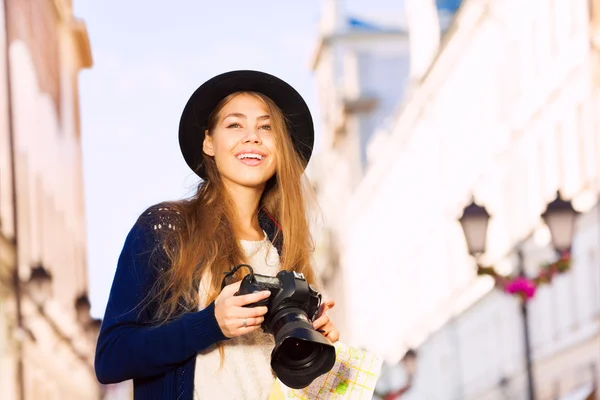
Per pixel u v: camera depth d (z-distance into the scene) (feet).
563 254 37.65
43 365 55.06
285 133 10.63
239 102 10.60
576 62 53.83
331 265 140.26
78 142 73.51
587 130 52.29
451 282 81.46
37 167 58.44
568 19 55.11
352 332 130.31
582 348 52.95
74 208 71.56
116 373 9.32
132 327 9.43
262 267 10.28
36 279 54.08
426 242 90.89
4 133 51.24
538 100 60.08
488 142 70.95
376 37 143.74
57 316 60.49
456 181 80.48
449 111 82.02
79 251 70.59
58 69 68.13
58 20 68.23
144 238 9.68
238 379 9.60
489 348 70.54
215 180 10.47
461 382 79.00
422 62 96.53
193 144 10.81
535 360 59.52
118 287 9.60
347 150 138.62
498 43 68.54
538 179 60.34
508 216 66.54
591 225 50.67
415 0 97.55
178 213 9.89
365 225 121.29
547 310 57.52
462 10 73.82
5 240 49.16
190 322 9.05
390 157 103.09
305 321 8.84
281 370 8.75
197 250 9.65
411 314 97.66
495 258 68.08
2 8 52.37
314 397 9.74
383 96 141.90
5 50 52.26
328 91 146.41
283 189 10.56
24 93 56.13
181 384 9.36
